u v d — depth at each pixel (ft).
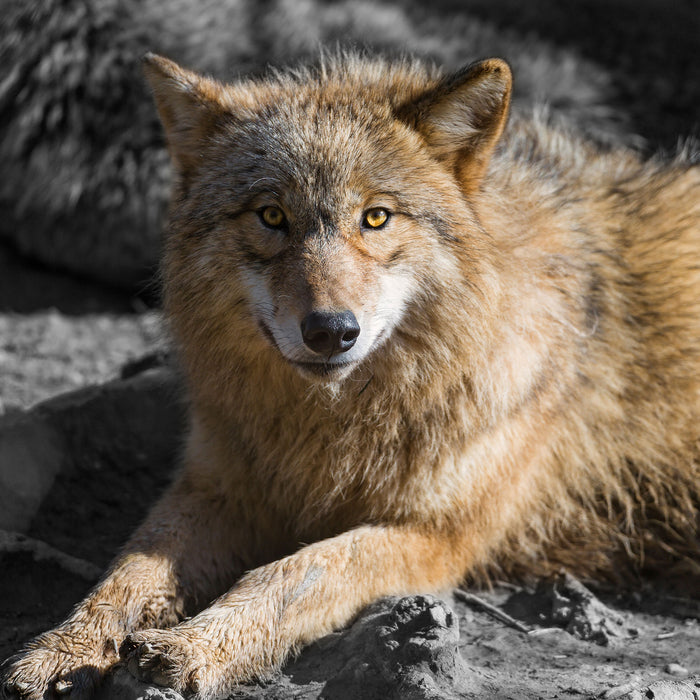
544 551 27.35
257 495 25.49
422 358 23.25
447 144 23.58
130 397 32.63
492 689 19.83
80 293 51.55
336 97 24.11
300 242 22.15
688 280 28.81
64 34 49.42
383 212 22.62
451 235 23.16
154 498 30.63
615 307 27.27
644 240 28.91
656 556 27.91
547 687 20.20
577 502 27.73
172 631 20.35
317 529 25.38
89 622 21.25
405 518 24.20
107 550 27.86
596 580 27.32
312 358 21.38
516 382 24.34
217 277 23.31
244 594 21.45
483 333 23.48
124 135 49.85
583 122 58.65
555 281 25.48
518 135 31.22
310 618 21.85
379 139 23.04
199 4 53.01
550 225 26.04
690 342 28.19
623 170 32.35
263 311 22.49
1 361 41.50
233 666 20.51
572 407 26.37
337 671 20.67
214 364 24.17
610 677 20.95
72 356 42.98
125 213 50.06
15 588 24.08
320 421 23.80
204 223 23.59
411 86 24.59
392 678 19.45
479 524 25.00
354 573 22.65
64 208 50.14
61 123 49.62
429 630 20.08
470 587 26.71
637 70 66.08
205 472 25.71
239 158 23.41
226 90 25.00
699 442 28.35
